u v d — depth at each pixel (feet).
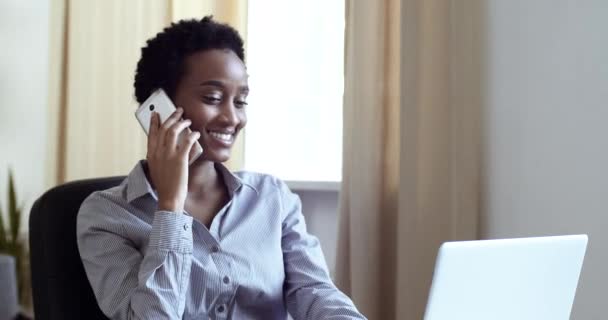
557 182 6.75
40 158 10.46
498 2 7.20
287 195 5.24
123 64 9.61
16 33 10.64
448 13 7.37
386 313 7.93
